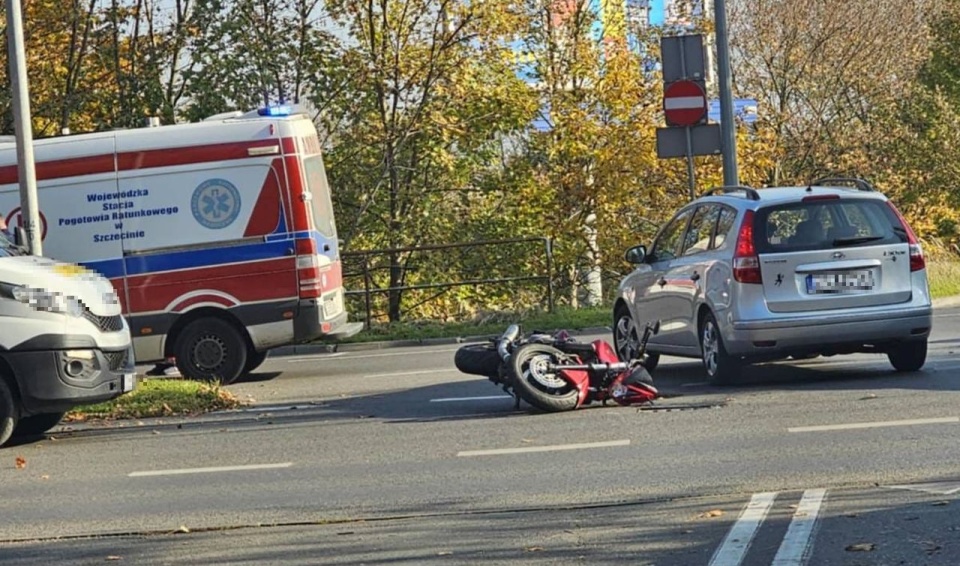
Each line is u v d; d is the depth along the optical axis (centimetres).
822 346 1355
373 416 1355
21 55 1602
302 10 2953
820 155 3522
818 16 3481
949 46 3972
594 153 3148
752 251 1355
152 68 2934
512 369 1292
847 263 1358
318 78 2939
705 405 1266
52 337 1273
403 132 2959
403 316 2861
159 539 844
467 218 3075
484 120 2997
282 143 1788
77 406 1302
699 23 3356
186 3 2967
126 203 1775
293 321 1789
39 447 1284
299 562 762
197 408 1485
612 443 1089
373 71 2914
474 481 970
